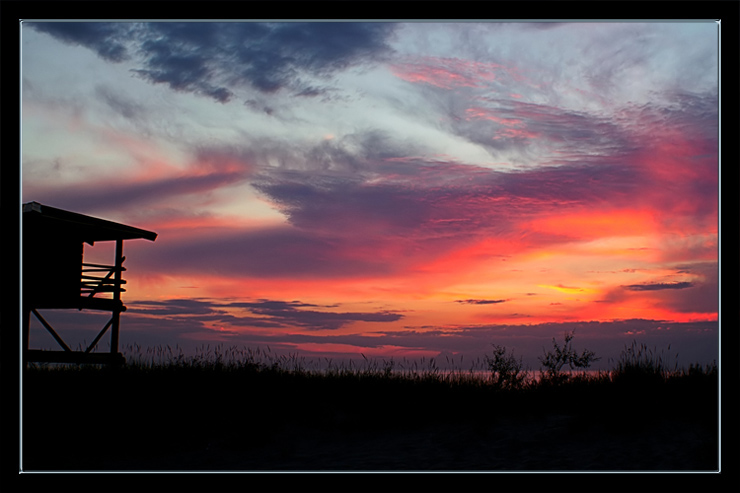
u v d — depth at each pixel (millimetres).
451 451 8461
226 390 10828
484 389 11031
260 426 9648
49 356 16828
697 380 9672
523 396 10773
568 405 10258
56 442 8883
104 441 9039
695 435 8195
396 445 8992
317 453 8758
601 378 10789
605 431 8648
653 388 9641
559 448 8219
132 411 9781
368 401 10828
